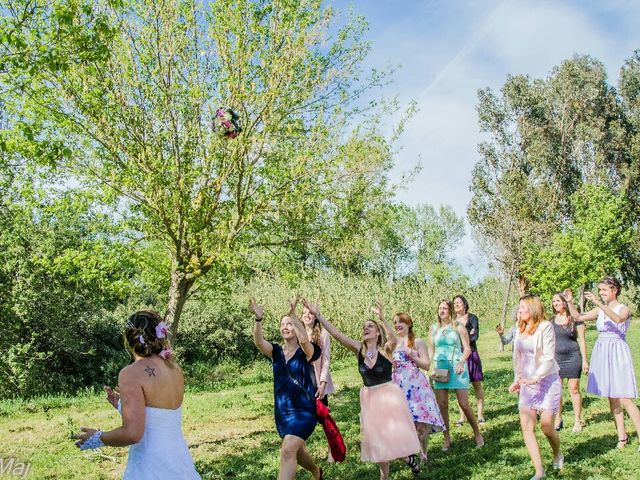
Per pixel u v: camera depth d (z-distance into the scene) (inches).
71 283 741.9
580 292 1305.4
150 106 458.3
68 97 425.4
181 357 986.7
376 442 245.3
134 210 492.4
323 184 471.2
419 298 1254.3
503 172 1649.9
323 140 473.4
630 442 297.0
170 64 453.7
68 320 764.6
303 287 890.7
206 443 353.4
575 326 336.5
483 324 1520.7
